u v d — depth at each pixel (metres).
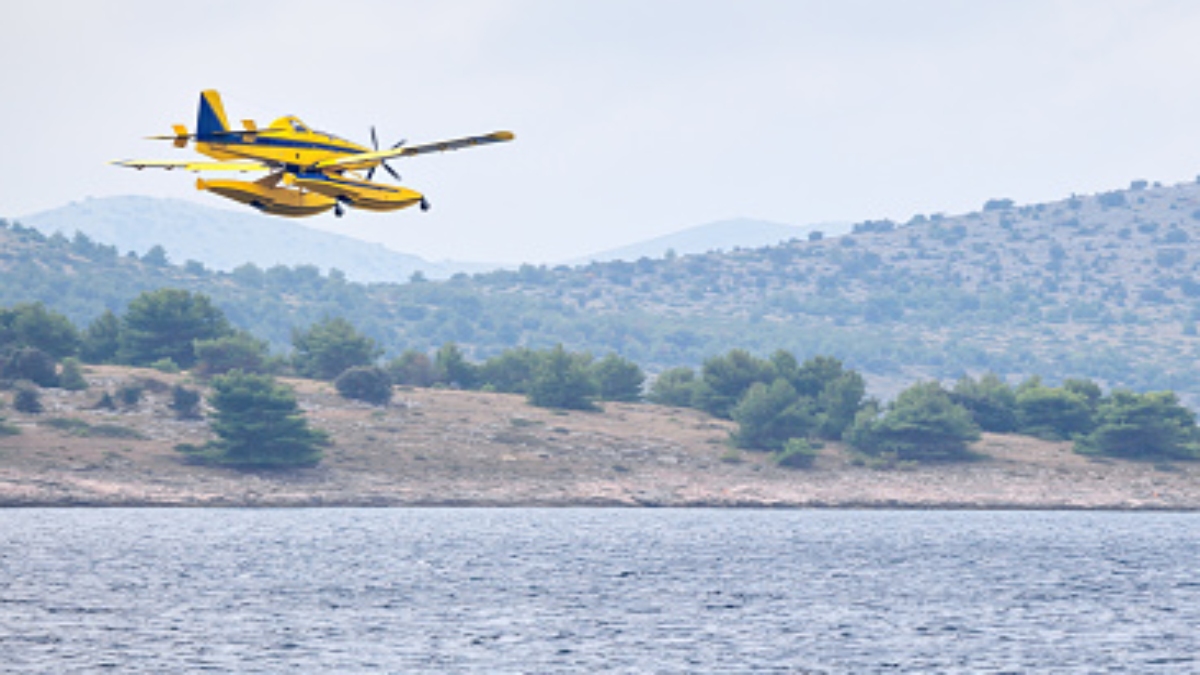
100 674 194.62
